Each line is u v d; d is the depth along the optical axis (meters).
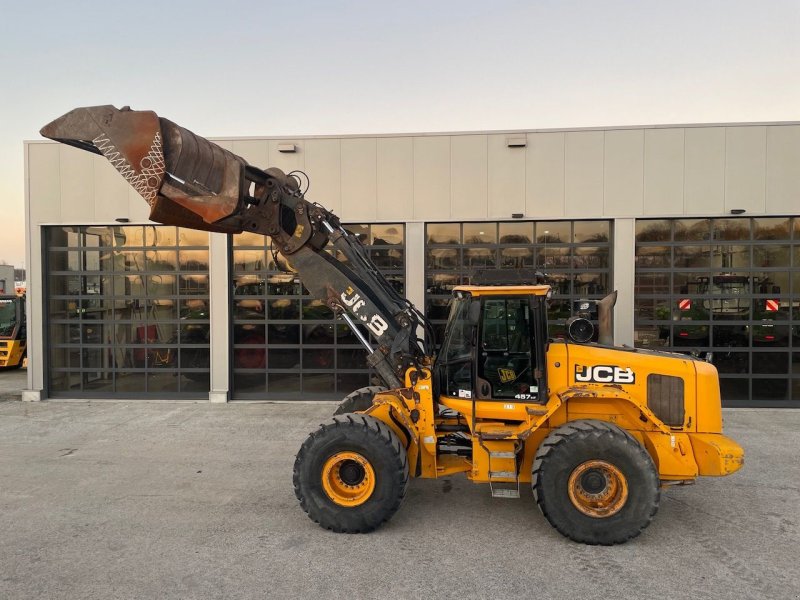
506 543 3.93
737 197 8.43
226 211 4.18
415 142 8.81
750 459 5.88
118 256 9.45
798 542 3.93
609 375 4.30
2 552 3.79
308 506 4.07
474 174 8.75
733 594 3.25
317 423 7.58
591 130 8.58
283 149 8.86
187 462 5.81
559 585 3.35
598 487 3.88
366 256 4.99
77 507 4.58
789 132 8.34
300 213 4.58
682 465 4.15
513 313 4.34
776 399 8.55
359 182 8.90
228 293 9.12
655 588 3.32
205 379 9.34
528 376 4.30
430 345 4.95
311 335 9.17
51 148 9.27
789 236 8.52
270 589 3.31
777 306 8.54
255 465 5.70
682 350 8.65
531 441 4.39
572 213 8.65
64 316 9.55
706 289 8.62
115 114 4.13
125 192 9.23
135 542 3.93
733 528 4.17
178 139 4.16
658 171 8.52
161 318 9.39
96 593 3.26
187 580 3.41
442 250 8.96
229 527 4.18
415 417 4.38
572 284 8.80
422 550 3.82
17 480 5.25
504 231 8.88
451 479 5.30
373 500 4.01
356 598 3.21
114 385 9.49
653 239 8.69
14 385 11.21
